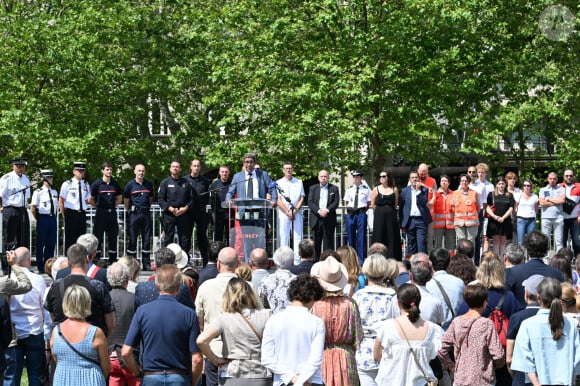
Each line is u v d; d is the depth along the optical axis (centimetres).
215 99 3059
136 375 942
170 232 1992
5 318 1073
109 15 3081
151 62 3228
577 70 2992
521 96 3088
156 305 930
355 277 1118
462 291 1084
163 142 3284
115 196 2061
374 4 2734
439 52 2891
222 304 968
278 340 866
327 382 904
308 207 2150
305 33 2909
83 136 3025
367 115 2867
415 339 920
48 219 2022
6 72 3011
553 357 909
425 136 2928
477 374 938
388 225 2012
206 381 1105
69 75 3072
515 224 2141
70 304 926
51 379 1221
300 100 2811
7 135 2953
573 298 984
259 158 2967
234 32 2988
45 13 3075
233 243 1725
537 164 3747
